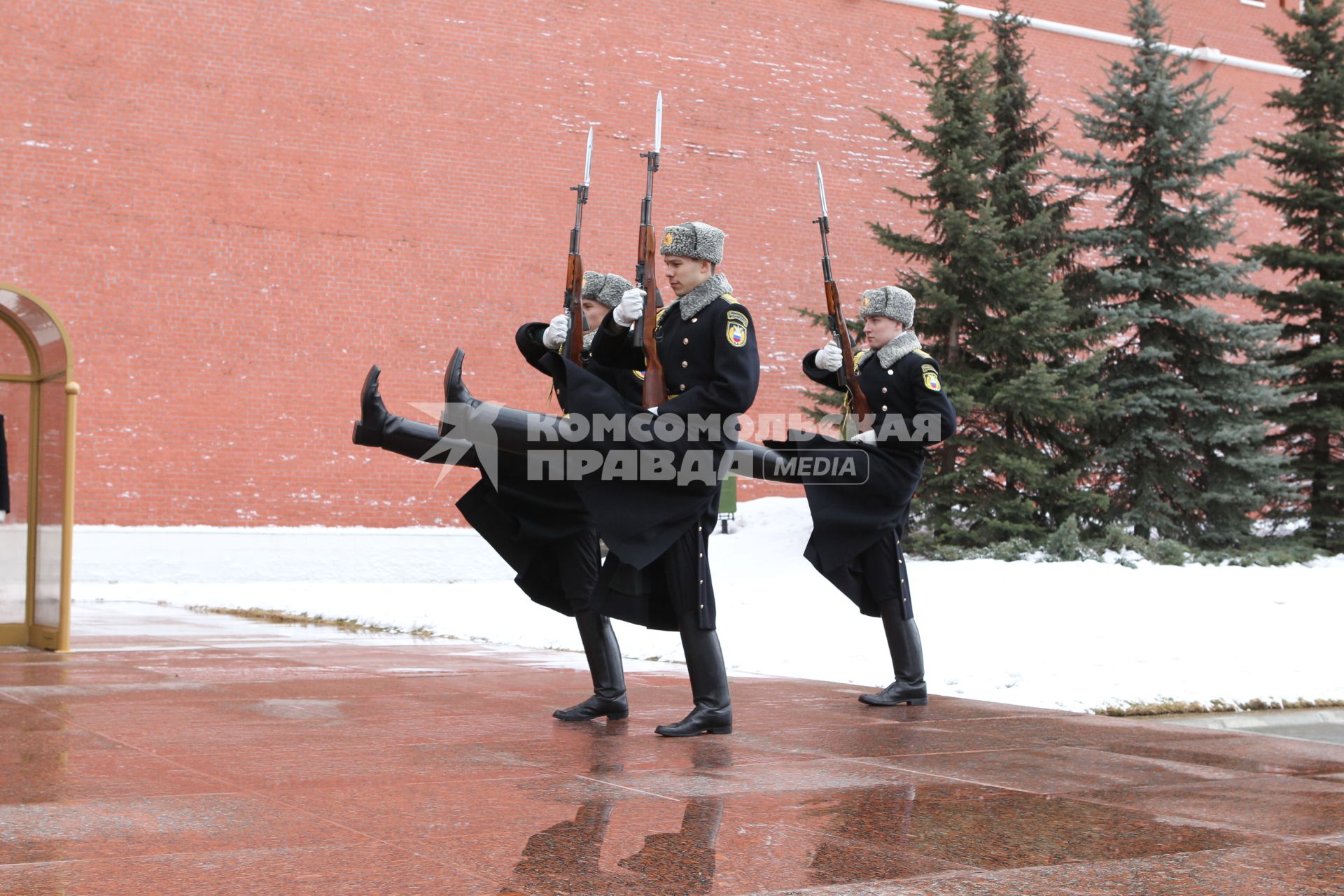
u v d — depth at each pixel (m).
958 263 17.44
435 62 20.62
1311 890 3.06
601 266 21.52
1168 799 4.14
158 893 2.82
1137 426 18.80
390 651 9.21
